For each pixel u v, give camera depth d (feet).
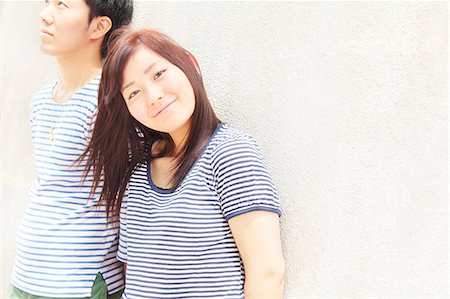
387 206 3.24
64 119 4.11
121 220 3.84
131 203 3.68
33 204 4.16
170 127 3.42
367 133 3.34
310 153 3.61
